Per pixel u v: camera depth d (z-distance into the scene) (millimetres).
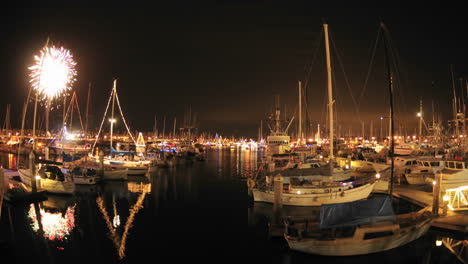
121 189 34938
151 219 23734
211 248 18188
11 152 84375
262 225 22328
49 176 31641
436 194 20609
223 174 49594
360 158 50219
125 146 95375
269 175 29562
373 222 15984
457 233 18688
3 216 23750
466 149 50844
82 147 71062
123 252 17562
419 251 17250
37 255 17047
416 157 37750
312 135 79312
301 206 25188
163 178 44625
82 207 26750
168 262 16344
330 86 27688
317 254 16125
